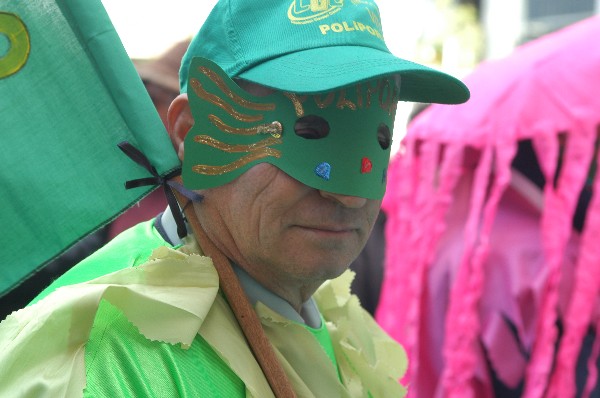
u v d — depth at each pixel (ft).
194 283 5.44
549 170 10.93
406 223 12.17
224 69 5.64
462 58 23.27
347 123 5.55
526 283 10.51
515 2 23.02
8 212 5.56
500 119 11.42
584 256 10.70
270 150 5.48
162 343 5.14
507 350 10.53
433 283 11.30
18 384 4.88
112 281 5.28
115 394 4.89
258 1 5.71
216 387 5.22
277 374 5.48
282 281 5.89
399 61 5.47
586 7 22.30
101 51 5.78
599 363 10.68
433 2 23.44
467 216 11.64
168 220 6.06
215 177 5.53
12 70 5.65
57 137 5.69
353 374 6.56
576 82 11.30
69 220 5.64
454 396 10.65
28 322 5.09
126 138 5.80
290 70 5.39
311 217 5.53
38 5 5.74
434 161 12.09
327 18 5.64
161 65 10.00
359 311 7.13
